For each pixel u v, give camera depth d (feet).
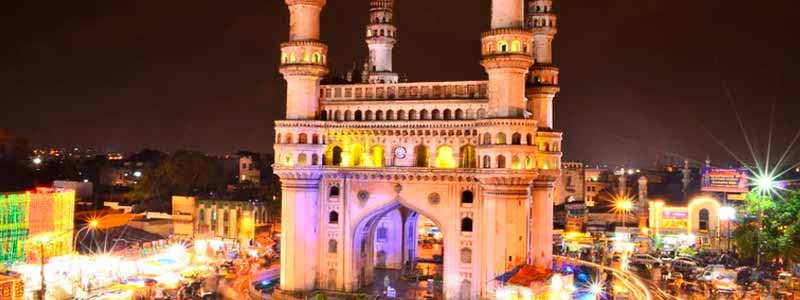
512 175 227.81
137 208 410.52
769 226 265.54
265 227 363.35
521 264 229.86
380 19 318.45
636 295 249.55
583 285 265.13
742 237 272.31
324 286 253.85
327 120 256.73
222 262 297.94
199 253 310.45
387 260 301.43
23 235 264.11
